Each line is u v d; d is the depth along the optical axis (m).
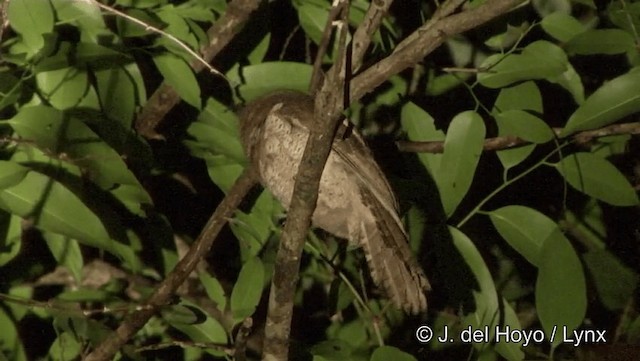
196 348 7.56
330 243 8.45
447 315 8.80
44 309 7.20
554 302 6.77
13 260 7.79
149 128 7.86
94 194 6.91
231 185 7.41
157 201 8.68
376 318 7.87
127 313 7.30
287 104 7.14
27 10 6.56
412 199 7.58
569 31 7.37
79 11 6.80
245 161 7.44
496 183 9.30
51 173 6.59
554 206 9.51
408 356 6.79
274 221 7.64
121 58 6.86
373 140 8.43
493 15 4.98
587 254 7.86
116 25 7.34
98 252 8.20
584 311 6.74
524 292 9.13
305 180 5.57
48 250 7.93
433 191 7.46
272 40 8.74
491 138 7.67
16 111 6.66
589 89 9.06
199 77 7.62
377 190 7.02
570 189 8.59
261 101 7.35
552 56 7.27
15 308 7.16
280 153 7.06
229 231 8.90
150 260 8.03
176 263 7.63
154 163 8.06
